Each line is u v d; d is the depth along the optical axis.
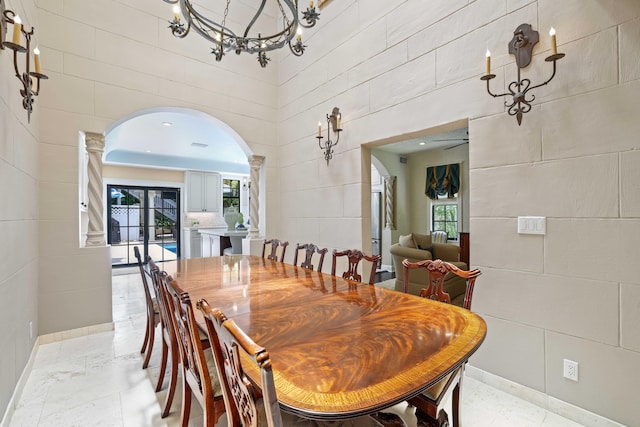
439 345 1.13
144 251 7.53
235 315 1.46
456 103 2.42
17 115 2.06
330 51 3.69
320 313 1.49
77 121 3.03
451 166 6.31
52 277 2.86
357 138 3.34
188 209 7.93
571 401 1.82
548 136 1.92
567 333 1.84
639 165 1.59
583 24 1.78
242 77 4.30
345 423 1.11
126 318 3.53
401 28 2.86
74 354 2.61
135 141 6.07
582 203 1.79
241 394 0.92
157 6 3.58
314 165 3.96
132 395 2.03
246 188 9.24
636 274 1.60
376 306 1.59
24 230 2.25
